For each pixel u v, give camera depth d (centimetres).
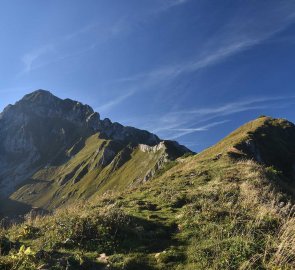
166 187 2438
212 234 1356
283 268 1066
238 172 2750
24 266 1049
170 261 1188
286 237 1193
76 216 1534
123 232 1416
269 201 1864
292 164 6956
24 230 1498
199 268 1116
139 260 1192
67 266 1070
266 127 8575
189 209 1709
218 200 1850
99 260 1179
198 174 2819
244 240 1219
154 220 1623
